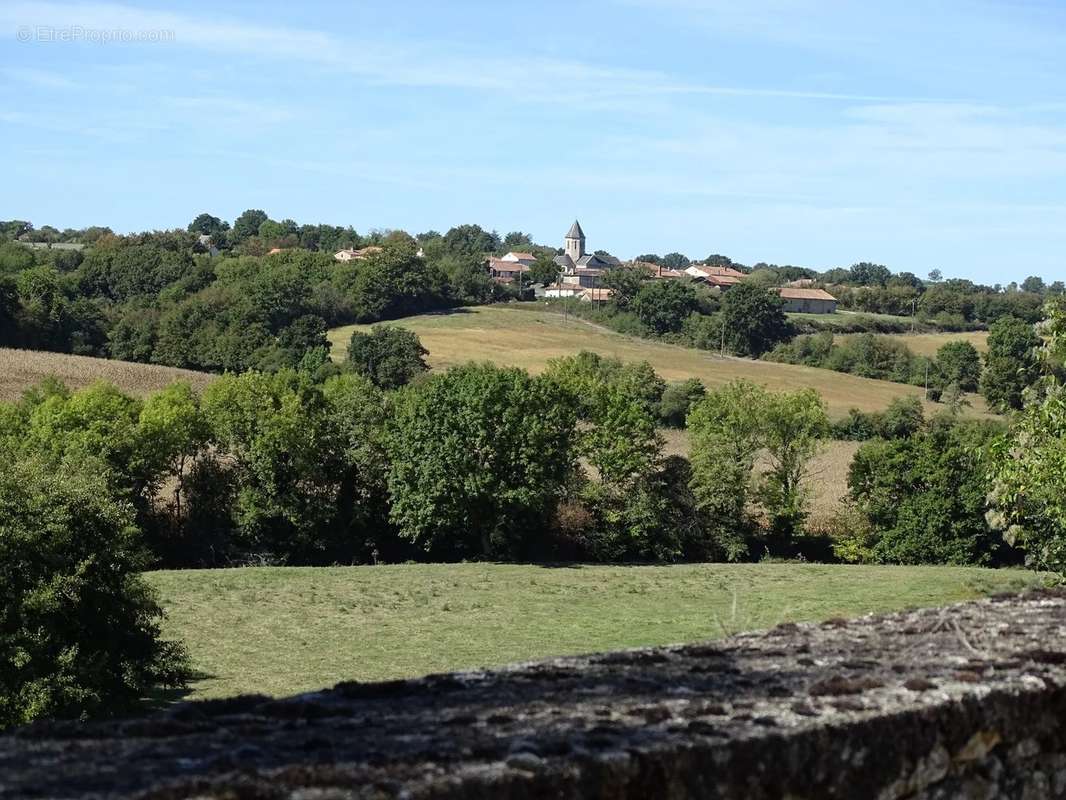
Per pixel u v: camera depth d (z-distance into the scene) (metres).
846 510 61.09
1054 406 23.98
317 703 5.08
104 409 54.72
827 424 62.72
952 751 5.04
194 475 56.47
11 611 23.73
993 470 25.14
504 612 43.75
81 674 23.55
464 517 56.09
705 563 59.06
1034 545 26.95
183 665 27.44
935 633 6.52
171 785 3.69
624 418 59.50
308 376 60.47
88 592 24.95
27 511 24.62
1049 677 5.48
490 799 3.86
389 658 35.84
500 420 55.78
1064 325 24.56
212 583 48.81
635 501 58.62
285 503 55.91
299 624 41.22
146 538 54.09
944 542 57.56
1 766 4.00
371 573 52.72
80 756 4.15
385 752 4.20
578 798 4.04
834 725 4.67
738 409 61.59
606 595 47.53
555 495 57.41
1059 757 5.51
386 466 57.38
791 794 4.53
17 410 55.88
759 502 61.66
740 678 5.52
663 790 4.24
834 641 6.41
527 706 4.95
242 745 4.32
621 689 5.29
